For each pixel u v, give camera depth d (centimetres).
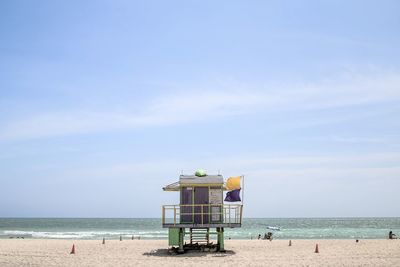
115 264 2817
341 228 12362
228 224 3147
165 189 3334
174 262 2881
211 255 3272
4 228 12462
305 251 3794
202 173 3319
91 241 5369
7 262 2931
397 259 3103
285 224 16975
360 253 3572
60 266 2738
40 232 9625
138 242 5122
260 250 3922
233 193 3194
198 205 3131
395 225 15250
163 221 3155
